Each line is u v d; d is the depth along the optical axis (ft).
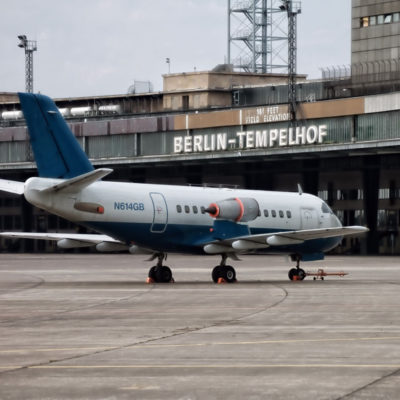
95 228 297.94
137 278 353.51
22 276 370.73
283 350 138.92
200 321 181.68
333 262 527.81
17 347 143.84
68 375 117.50
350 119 607.37
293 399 102.06
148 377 115.85
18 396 104.32
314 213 355.36
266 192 347.36
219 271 318.45
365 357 131.44
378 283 312.09
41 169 289.74
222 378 114.93
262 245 315.58
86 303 226.17
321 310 204.95
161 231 309.63
